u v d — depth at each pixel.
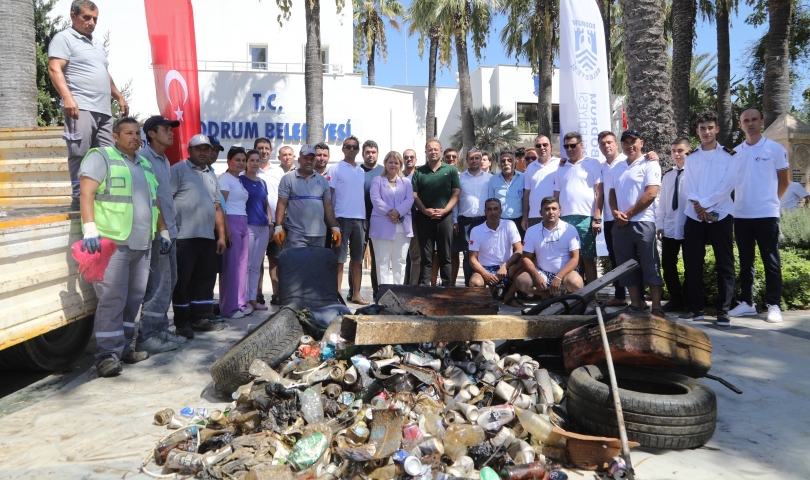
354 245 8.25
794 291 7.90
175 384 4.99
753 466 3.53
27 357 5.18
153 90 20.67
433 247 8.21
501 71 35.78
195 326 6.72
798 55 26.23
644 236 6.82
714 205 6.86
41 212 5.24
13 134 6.44
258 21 21.28
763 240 7.09
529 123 36.31
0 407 4.61
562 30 8.58
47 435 3.99
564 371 4.99
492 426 3.63
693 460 3.58
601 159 8.65
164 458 3.52
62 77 5.68
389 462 3.20
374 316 4.27
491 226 7.79
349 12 21.91
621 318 4.14
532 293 7.42
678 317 7.43
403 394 3.86
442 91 37.16
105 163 5.03
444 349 4.37
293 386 3.93
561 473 3.32
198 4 20.83
